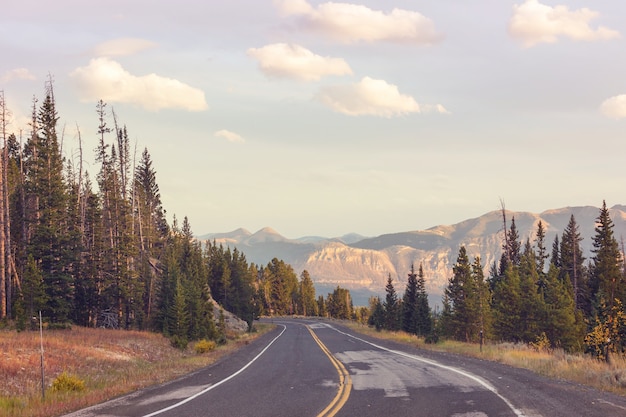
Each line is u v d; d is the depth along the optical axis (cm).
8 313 4328
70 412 1208
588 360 2027
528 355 2428
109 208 5712
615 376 1487
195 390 1514
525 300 5469
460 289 5769
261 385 1603
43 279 4481
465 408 1088
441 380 1567
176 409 1179
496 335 5500
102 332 3859
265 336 5859
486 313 5428
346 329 7494
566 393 1275
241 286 10719
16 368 1966
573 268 6366
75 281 5100
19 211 5422
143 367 2445
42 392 1524
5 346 2331
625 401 1160
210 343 3694
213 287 10344
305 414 1080
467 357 2536
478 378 1584
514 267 6456
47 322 4044
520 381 1511
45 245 4609
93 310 5325
